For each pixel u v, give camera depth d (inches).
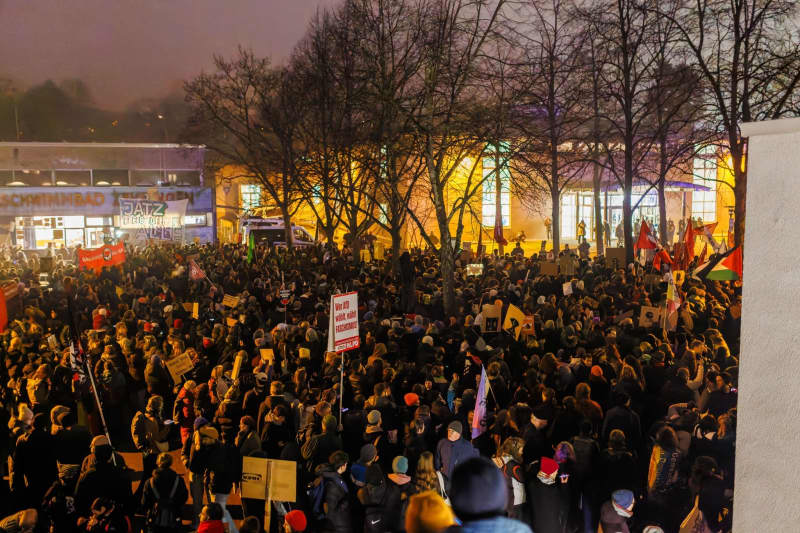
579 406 322.7
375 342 486.9
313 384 458.9
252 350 503.2
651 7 943.0
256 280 856.3
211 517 227.9
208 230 1945.1
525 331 498.3
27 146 1847.9
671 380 366.6
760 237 90.8
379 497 254.8
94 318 565.6
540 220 2033.7
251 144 1517.0
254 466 256.5
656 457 271.4
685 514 268.5
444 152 771.4
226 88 1481.3
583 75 1091.3
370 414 319.0
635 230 1801.2
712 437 285.3
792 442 87.3
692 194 2010.3
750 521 91.8
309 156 1304.1
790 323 87.5
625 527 245.4
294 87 1299.2
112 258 970.7
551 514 259.6
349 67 970.7
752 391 91.8
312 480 291.9
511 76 799.7
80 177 1897.1
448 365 490.3
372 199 994.1
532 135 844.6
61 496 256.4
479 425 327.9
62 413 322.3
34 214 1812.3
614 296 677.9
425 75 755.4
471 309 699.4
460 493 89.5
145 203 1386.6
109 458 264.5
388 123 858.1
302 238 1765.5
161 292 791.1
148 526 266.1
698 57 888.3
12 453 336.2
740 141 856.9
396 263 994.7
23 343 488.4
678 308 545.0
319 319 583.8
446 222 711.7
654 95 1113.4
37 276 1002.7
